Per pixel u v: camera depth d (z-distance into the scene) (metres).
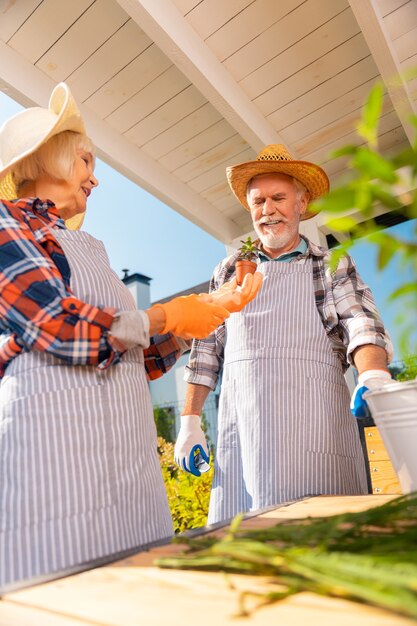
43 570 0.88
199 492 3.57
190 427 1.82
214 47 2.86
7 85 2.83
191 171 3.84
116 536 0.98
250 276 1.39
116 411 1.08
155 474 1.15
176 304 1.13
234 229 4.37
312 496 1.12
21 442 0.98
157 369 1.42
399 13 2.63
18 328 1.01
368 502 0.95
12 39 2.83
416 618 0.39
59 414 1.00
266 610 0.43
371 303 1.65
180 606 0.47
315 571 0.44
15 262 1.00
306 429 1.56
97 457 1.01
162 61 2.98
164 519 1.13
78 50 2.91
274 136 3.40
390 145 3.60
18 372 1.05
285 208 1.88
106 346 1.00
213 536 0.70
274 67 2.99
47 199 1.28
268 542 0.63
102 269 1.24
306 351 1.65
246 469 1.60
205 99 3.24
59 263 1.13
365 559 0.43
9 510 0.94
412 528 0.58
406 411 0.79
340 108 3.29
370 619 0.40
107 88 3.16
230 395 1.74
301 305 1.71
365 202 0.43
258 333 1.71
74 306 0.98
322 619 0.41
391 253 0.44
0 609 0.52
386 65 2.59
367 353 1.43
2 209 1.08
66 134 1.30
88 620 0.45
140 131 3.48
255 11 2.67
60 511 0.94
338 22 2.74
